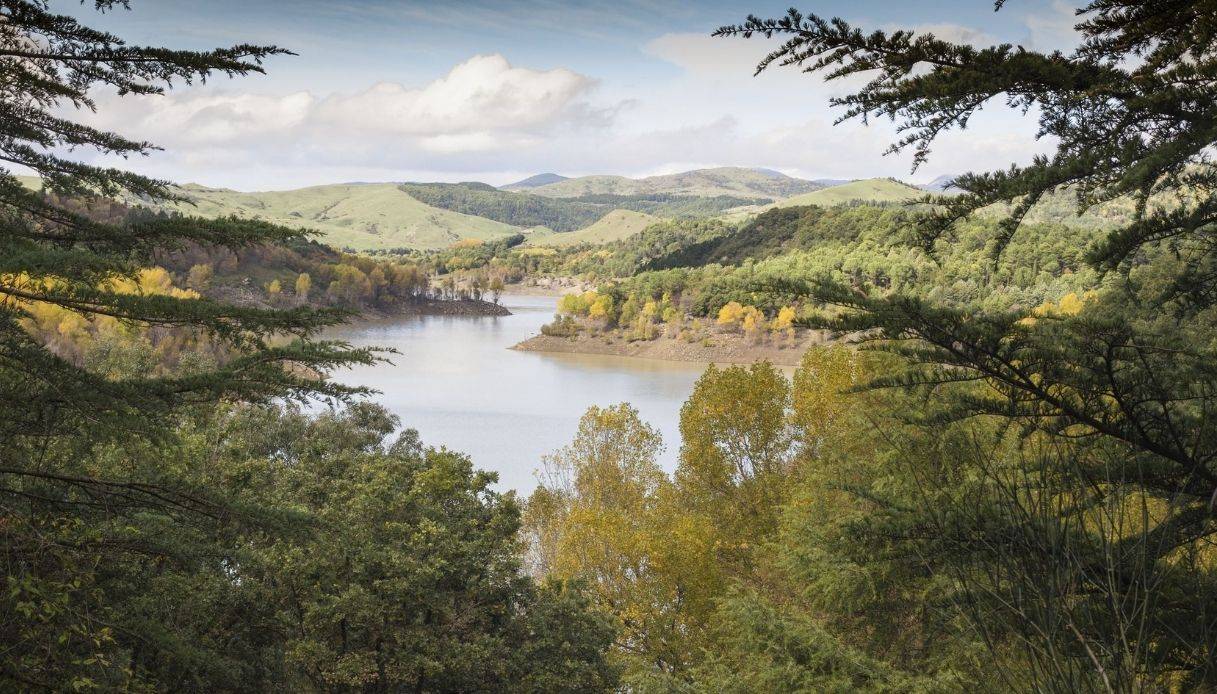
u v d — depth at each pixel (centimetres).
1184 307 626
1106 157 500
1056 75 521
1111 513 435
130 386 906
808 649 1072
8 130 868
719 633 2194
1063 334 670
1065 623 371
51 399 877
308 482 2555
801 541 1606
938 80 540
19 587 829
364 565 2103
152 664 1476
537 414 9925
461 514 2528
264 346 957
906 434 1330
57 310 4297
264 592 2042
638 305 19250
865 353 1823
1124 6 547
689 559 2473
